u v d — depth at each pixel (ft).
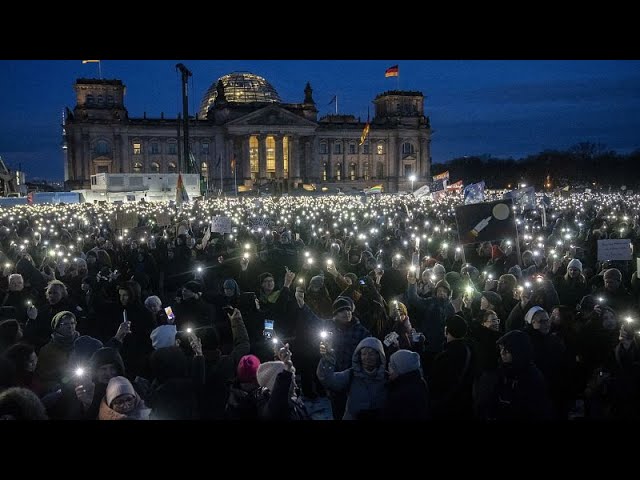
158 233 111.04
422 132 549.95
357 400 25.03
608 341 31.83
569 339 33.12
